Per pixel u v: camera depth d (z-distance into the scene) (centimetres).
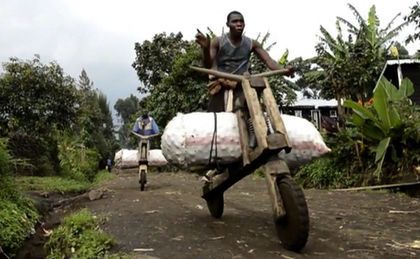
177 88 2038
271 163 357
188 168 404
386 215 541
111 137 4869
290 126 408
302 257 329
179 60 2044
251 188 929
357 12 1777
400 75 1534
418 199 710
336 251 350
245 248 352
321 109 2717
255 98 381
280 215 338
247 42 450
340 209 590
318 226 456
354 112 931
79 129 1947
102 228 427
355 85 1432
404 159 838
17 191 625
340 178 947
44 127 1461
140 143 955
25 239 509
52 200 852
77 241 381
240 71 446
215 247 354
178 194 797
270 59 454
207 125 390
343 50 1617
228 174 423
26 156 1345
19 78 1440
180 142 386
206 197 481
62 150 1596
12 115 1428
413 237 409
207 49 432
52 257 389
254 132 372
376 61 1625
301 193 334
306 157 408
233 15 441
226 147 387
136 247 356
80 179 1552
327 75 1462
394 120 831
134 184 1130
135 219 479
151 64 2825
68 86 1514
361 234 417
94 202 702
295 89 2080
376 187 834
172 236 393
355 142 926
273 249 349
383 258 333
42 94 1470
